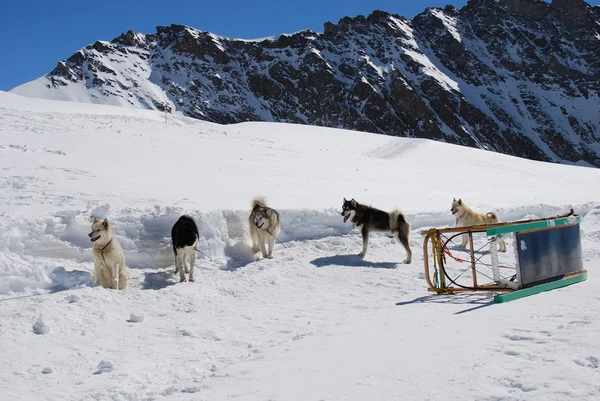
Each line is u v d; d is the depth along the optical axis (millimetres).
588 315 5188
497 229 7168
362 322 6531
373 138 51594
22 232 9672
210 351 6191
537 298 6758
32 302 7672
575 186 30094
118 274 8875
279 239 12688
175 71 172250
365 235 11961
